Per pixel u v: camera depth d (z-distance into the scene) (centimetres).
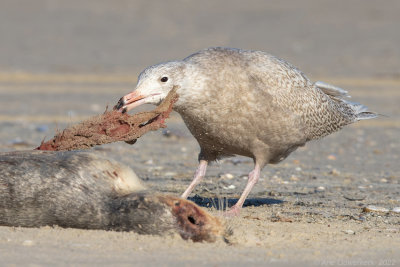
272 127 1177
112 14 5462
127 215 940
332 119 1334
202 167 1263
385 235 1024
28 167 1007
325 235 1005
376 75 3678
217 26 5138
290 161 1878
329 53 4309
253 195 1409
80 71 3753
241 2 5950
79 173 995
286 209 1256
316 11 5641
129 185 1015
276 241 945
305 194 1430
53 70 3775
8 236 927
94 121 1058
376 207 1259
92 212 969
